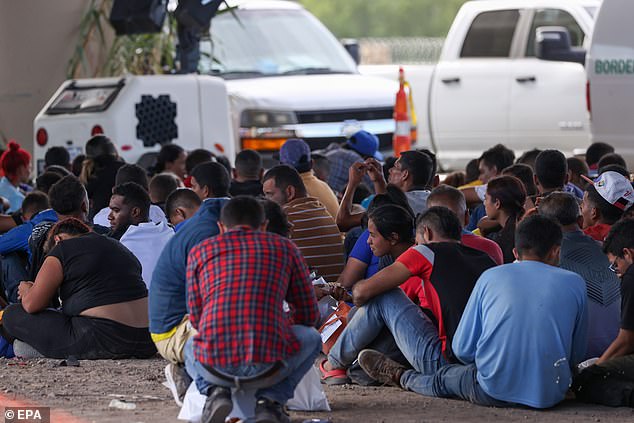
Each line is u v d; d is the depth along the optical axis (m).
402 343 16.64
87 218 22.06
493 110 39.41
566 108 37.84
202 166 21.48
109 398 16.22
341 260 21.16
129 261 19.17
